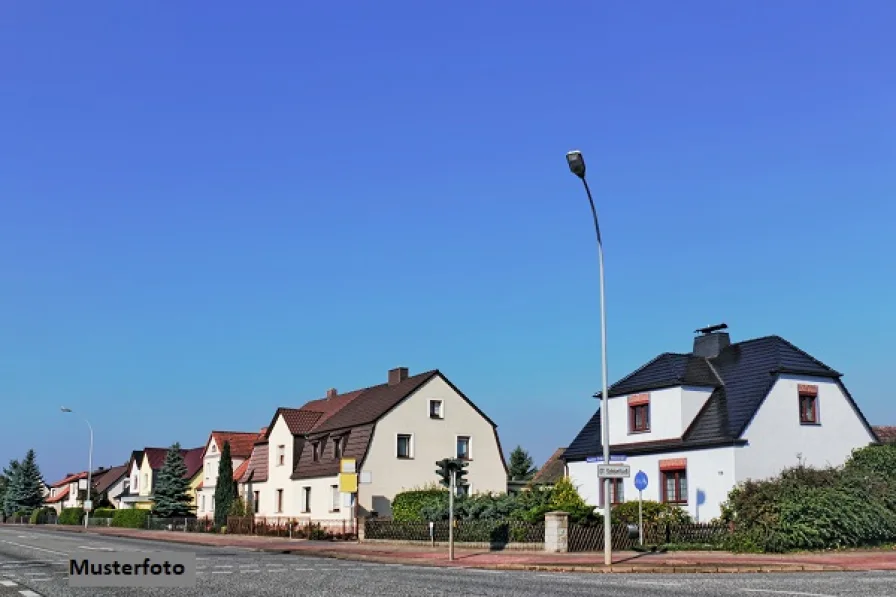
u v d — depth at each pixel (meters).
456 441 48.44
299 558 29.48
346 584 18.02
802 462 34.66
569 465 41.09
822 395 36.16
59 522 88.44
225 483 57.41
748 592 16.06
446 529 33.50
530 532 29.67
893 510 29.03
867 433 37.19
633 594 15.67
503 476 49.56
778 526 27.28
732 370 37.19
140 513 70.19
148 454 93.00
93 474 116.75
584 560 25.03
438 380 48.66
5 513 110.06
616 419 39.12
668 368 37.41
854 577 20.03
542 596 15.32
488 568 24.47
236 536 49.34
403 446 46.75
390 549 33.12
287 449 52.81
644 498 36.72
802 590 16.48
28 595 15.66
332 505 46.72
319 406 58.69
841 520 27.36
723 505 31.67
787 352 36.12
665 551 28.06
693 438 35.03
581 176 23.27
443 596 15.35
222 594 15.78
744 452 33.38
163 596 15.45
